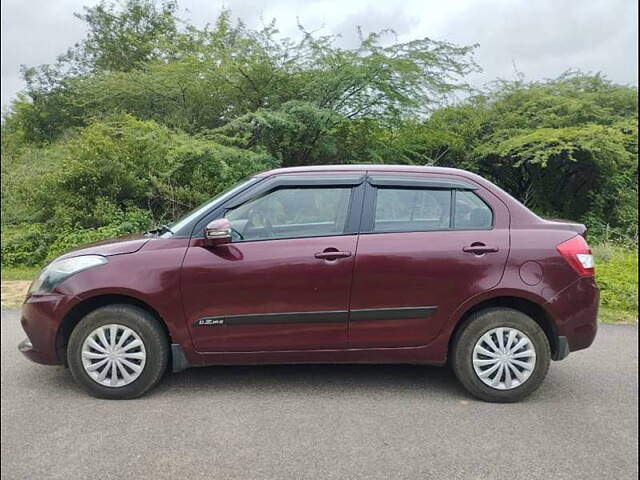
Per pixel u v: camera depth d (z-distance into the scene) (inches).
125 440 127.7
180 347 148.3
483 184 157.8
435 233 151.3
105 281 146.1
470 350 150.5
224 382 163.5
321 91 472.1
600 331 225.8
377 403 149.3
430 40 467.5
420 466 117.1
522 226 153.2
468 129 587.5
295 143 479.5
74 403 147.8
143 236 160.6
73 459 119.5
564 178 622.8
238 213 153.6
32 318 149.3
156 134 418.0
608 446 126.5
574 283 149.0
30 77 701.9
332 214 153.4
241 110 492.1
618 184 582.2
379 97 475.2
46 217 422.3
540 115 611.8
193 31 499.5
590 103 597.6
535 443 127.6
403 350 151.4
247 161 422.0
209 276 146.7
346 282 147.7
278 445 125.6
